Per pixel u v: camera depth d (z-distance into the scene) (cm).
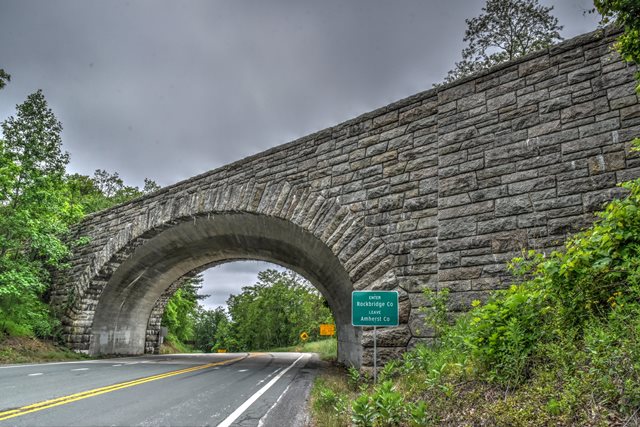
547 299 652
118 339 2598
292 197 1466
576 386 464
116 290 2403
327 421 627
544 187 970
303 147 1491
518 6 2544
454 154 1128
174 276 2709
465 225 1056
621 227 611
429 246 1125
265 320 6894
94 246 2286
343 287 1827
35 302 2292
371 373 1086
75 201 2711
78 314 2252
